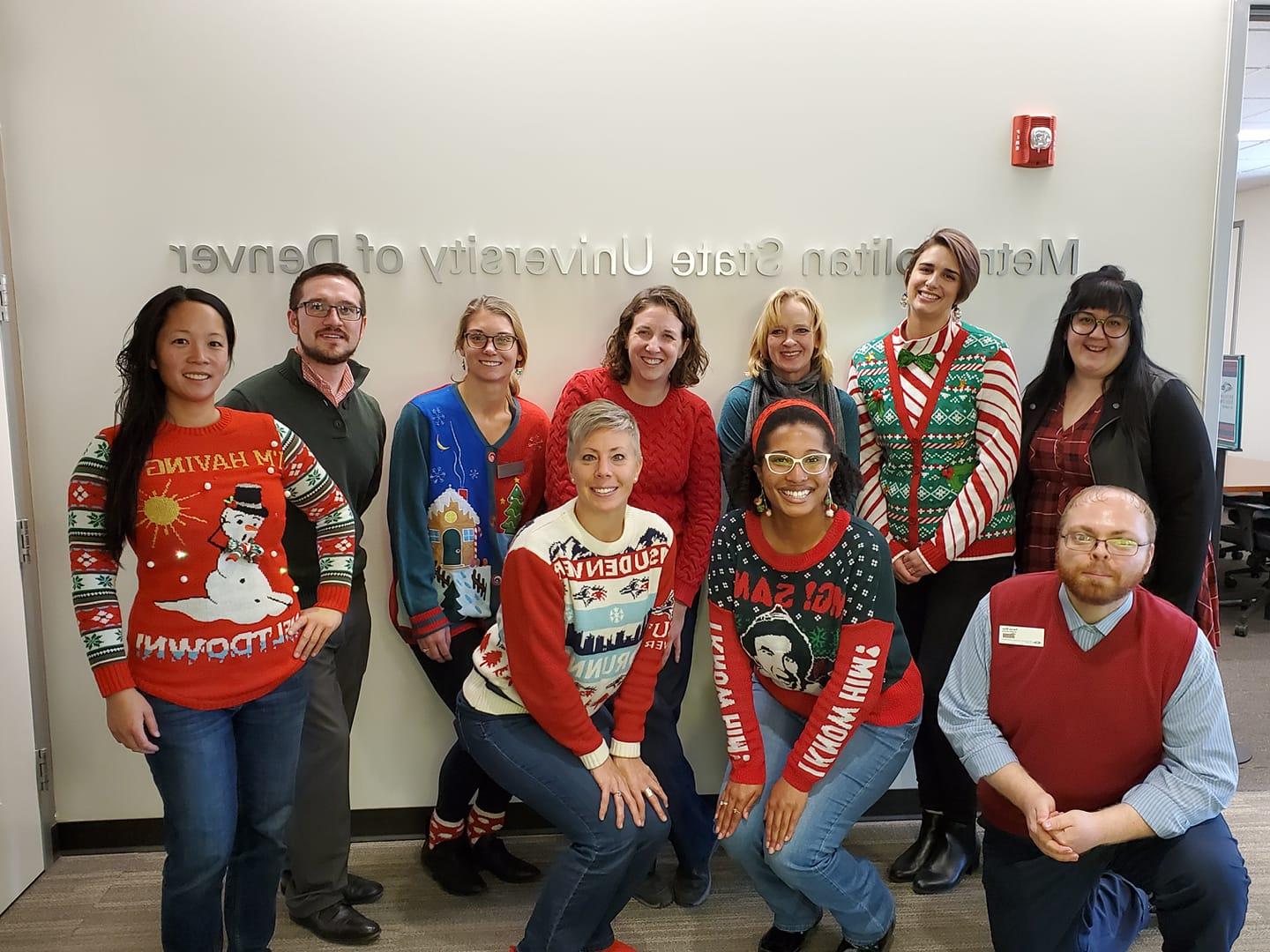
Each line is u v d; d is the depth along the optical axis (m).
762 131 2.40
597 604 1.73
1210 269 2.54
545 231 2.39
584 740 1.75
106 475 1.59
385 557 2.45
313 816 2.06
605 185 2.39
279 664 1.70
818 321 2.26
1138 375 2.09
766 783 1.93
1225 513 6.31
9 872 2.22
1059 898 1.74
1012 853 1.79
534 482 2.27
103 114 2.26
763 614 1.87
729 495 1.92
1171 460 2.06
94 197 2.28
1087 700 1.67
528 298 2.41
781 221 2.44
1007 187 2.47
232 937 1.84
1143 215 2.51
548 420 2.32
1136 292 2.07
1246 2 2.42
